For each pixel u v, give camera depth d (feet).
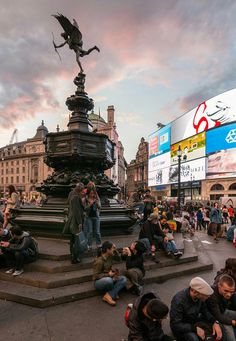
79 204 17.88
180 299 10.87
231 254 28.58
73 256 17.72
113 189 31.22
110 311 13.71
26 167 293.64
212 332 10.45
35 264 17.60
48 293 14.70
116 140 256.11
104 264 15.58
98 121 252.42
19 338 11.14
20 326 12.09
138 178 320.09
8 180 306.14
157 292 16.56
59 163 30.48
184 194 179.83
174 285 17.88
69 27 32.96
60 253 18.95
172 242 22.21
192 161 169.27
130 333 9.82
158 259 21.53
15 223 26.61
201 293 10.23
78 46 33.50
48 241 23.63
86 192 21.20
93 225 21.66
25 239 17.15
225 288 10.65
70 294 14.70
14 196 28.14
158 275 18.76
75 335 11.45
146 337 9.64
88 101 33.30
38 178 285.23
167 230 23.68
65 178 29.37
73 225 17.51
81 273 16.98
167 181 198.70
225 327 12.05
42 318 12.82
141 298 9.90
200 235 43.50
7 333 11.50
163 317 9.11
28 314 13.20
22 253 16.97
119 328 12.07
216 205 42.09
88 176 29.50
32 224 24.98
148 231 21.91
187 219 42.27
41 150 287.89
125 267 18.72
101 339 11.20
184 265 21.61
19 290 15.11
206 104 158.92
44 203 29.27
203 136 159.94
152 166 226.58
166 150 201.57
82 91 33.45
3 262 17.81
